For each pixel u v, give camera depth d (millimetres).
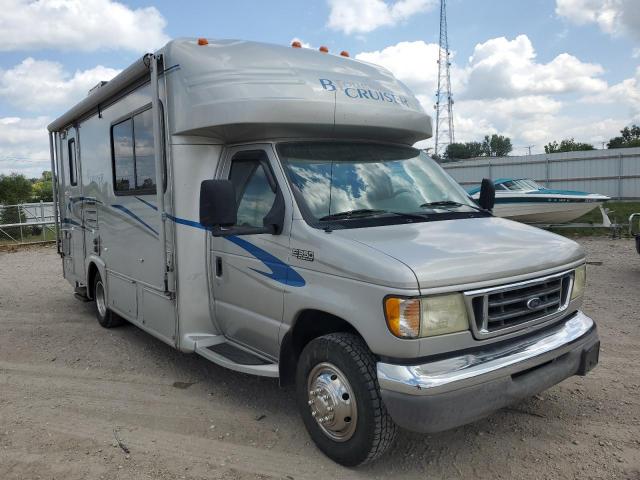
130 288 5910
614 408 4414
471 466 3648
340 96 4434
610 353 5664
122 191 5902
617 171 26234
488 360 3322
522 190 17312
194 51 4645
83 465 3721
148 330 5531
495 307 3408
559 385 4875
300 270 3809
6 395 4984
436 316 3170
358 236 3633
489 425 4184
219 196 3730
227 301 4652
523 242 3789
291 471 3617
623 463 3619
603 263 10969
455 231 3857
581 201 16078
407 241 3555
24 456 3850
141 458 3809
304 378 3807
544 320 3691
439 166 5062
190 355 6020
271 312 4121
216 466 3693
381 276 3203
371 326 3270
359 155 4520
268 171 4234
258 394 4895
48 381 5336
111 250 6395
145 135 5258
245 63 4438
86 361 5902
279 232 3992
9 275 11945
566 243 3986
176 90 4641
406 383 3107
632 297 8016
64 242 8555
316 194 4035
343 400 3508
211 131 4500
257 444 3984
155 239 5164
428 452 3828
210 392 4969
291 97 4211
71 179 7867
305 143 4371
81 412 4590
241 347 4652
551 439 3957
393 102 4777
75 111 7047
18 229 20047
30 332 7059
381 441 3391
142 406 4695
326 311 3578
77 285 8125
